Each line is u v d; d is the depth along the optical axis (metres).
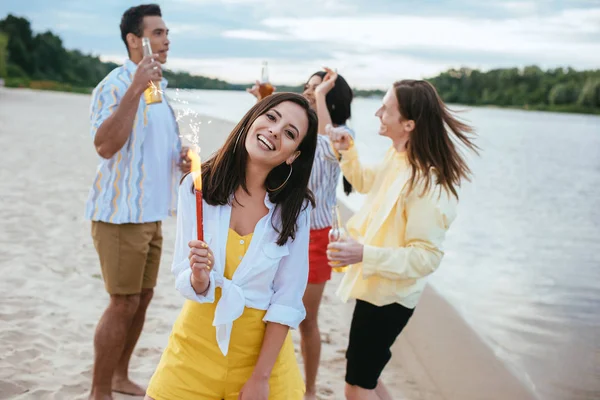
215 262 2.44
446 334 5.32
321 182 3.80
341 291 3.30
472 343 5.14
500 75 79.88
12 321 4.89
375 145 23.59
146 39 3.55
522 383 4.47
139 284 3.63
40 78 94.00
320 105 3.99
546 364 4.79
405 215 3.18
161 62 3.74
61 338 4.69
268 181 2.53
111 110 3.52
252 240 2.45
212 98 42.19
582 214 11.88
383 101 3.27
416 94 3.13
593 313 5.97
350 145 3.68
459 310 5.95
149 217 3.59
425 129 3.14
